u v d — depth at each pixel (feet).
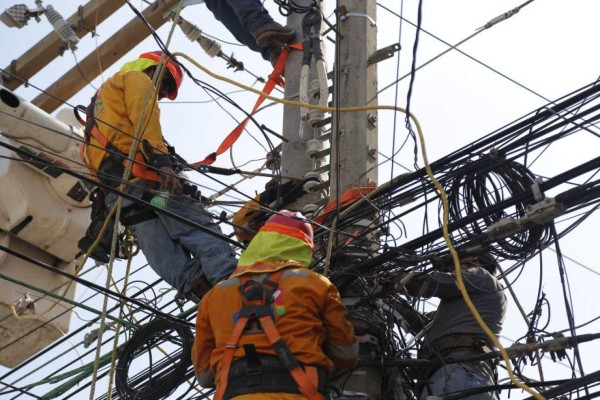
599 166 29.14
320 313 26.89
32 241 41.34
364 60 38.27
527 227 30.40
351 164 35.73
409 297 33.78
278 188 36.04
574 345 29.55
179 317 34.65
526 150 31.63
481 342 32.50
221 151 38.78
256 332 26.08
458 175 32.35
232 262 32.14
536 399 28.25
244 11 40.65
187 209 33.32
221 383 25.79
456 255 27.30
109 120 34.30
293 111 38.58
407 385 32.76
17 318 40.34
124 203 33.27
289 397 25.36
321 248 33.86
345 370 31.30
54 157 40.11
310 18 38.40
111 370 30.89
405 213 32.94
